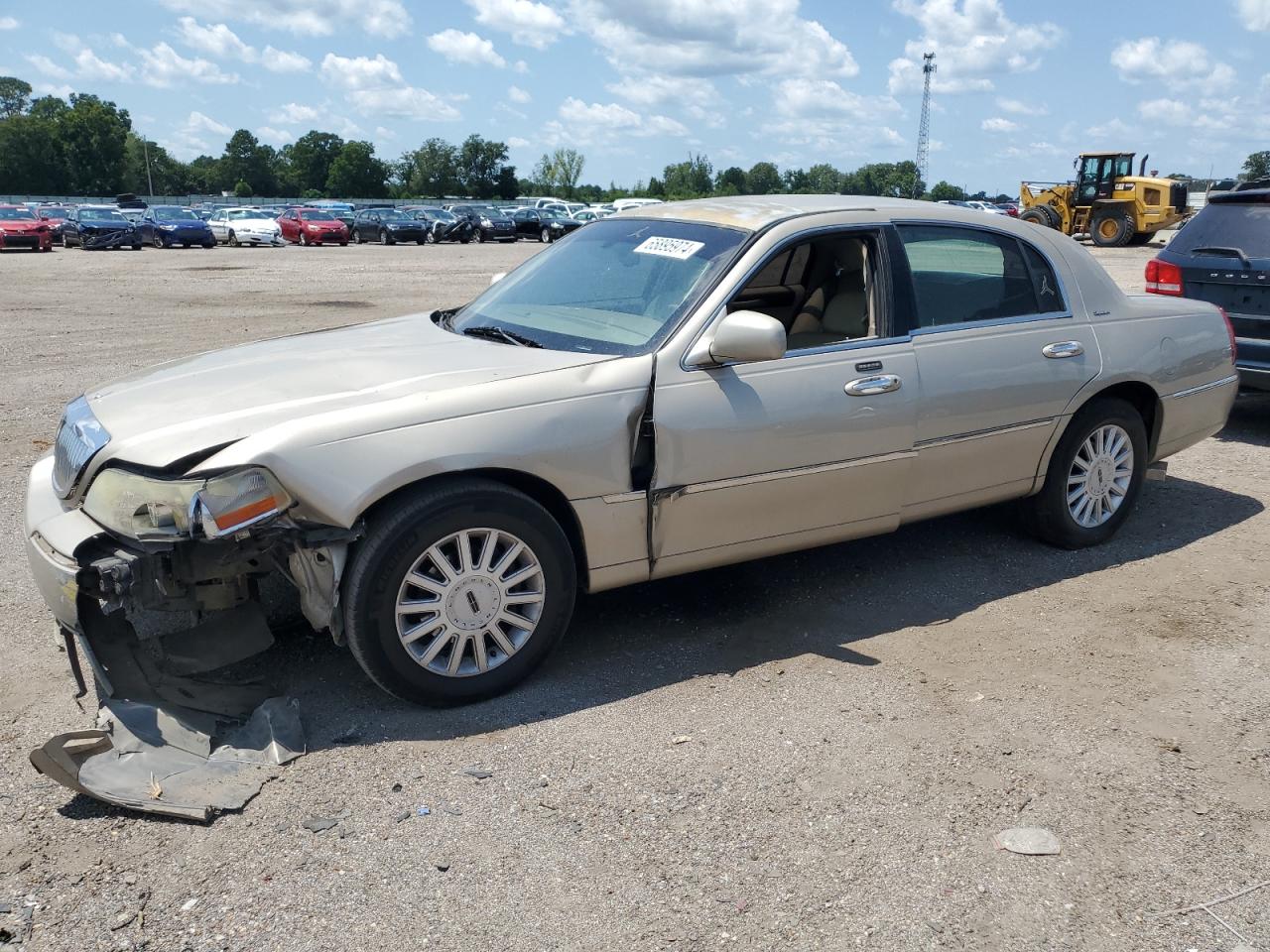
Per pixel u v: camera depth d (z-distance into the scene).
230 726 3.42
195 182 149.50
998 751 3.39
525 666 3.73
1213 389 5.49
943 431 4.46
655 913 2.63
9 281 21.88
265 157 154.25
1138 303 5.29
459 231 43.47
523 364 3.78
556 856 2.84
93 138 126.50
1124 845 2.92
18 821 2.98
